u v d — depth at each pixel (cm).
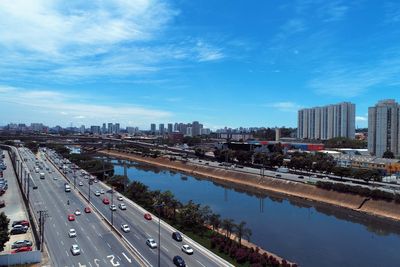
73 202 14012
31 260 7875
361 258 9981
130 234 9956
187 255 8469
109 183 18550
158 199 12638
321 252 10406
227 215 14700
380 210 15238
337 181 19912
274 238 11631
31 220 11119
